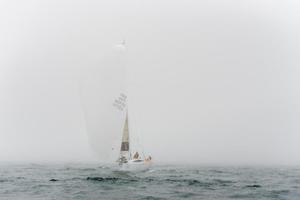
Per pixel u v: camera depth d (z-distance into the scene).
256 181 42.78
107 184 38.69
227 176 48.12
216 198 31.39
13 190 34.19
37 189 34.91
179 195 32.59
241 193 33.91
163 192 34.12
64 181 40.47
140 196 31.95
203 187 37.34
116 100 50.97
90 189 35.31
